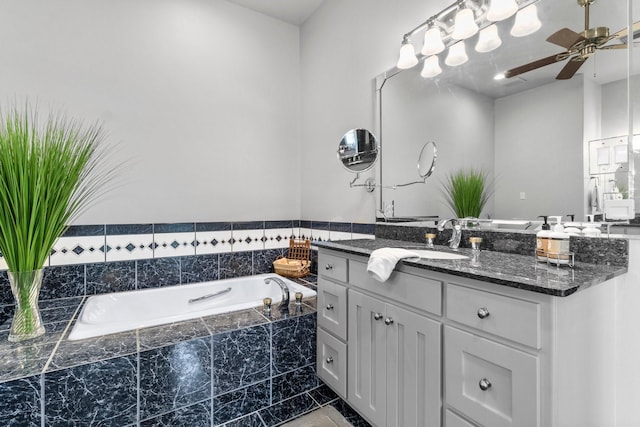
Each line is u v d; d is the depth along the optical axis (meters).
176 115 2.38
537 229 1.30
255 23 2.74
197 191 2.46
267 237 2.79
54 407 1.21
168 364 1.44
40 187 1.42
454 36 1.56
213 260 2.53
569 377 0.85
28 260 1.44
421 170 1.79
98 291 2.12
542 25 1.28
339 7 2.44
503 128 1.41
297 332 1.81
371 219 2.15
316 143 2.72
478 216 1.52
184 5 2.42
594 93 1.14
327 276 1.70
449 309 1.05
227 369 1.59
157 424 1.41
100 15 2.12
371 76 2.15
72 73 2.04
